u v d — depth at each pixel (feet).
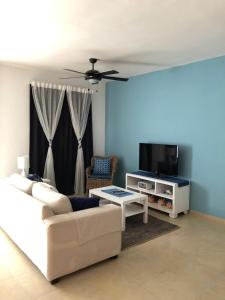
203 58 13.11
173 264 9.00
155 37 10.15
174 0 7.31
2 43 11.05
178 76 14.65
